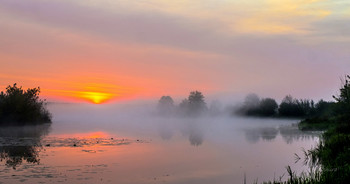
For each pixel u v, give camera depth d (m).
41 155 19.34
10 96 42.03
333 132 24.55
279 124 59.69
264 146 25.75
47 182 13.08
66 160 17.89
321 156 18.22
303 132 39.00
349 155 15.72
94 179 13.93
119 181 13.80
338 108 30.67
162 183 13.77
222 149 23.83
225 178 14.82
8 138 28.08
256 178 14.82
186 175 15.27
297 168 16.91
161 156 20.33
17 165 16.17
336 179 10.81
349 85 27.53
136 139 30.02
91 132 37.03
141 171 15.80
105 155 20.08
